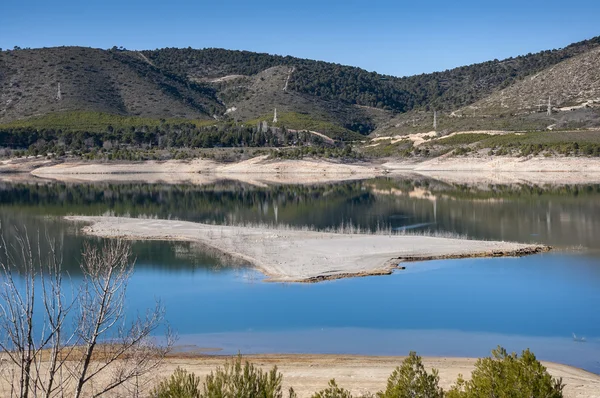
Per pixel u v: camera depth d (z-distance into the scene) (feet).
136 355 33.04
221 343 64.64
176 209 195.93
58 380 42.83
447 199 219.82
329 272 98.94
